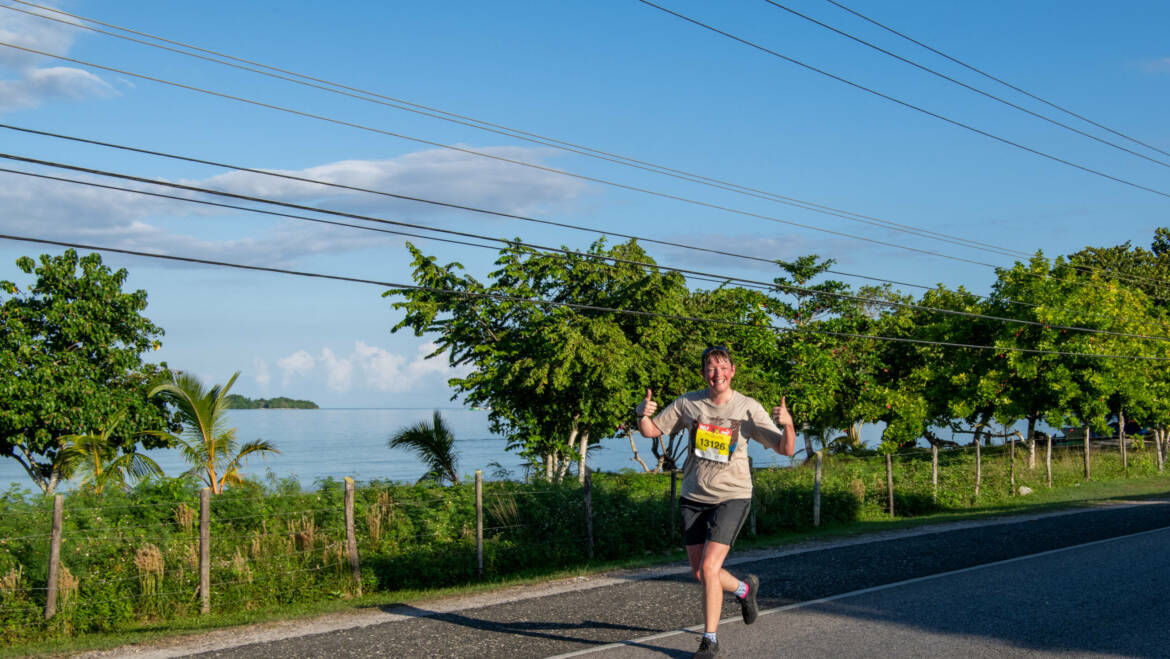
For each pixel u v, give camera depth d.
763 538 18.31
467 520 14.98
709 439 5.51
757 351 28.27
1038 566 9.91
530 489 16.34
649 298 22.84
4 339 24.25
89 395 24.11
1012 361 29.20
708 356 5.52
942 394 32.34
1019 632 6.68
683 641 6.42
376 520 14.16
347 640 7.07
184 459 19.41
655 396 23.50
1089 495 26.06
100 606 10.59
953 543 12.44
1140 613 7.33
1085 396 28.80
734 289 28.53
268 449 20.38
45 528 11.48
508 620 7.54
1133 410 31.94
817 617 7.25
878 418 33.28
